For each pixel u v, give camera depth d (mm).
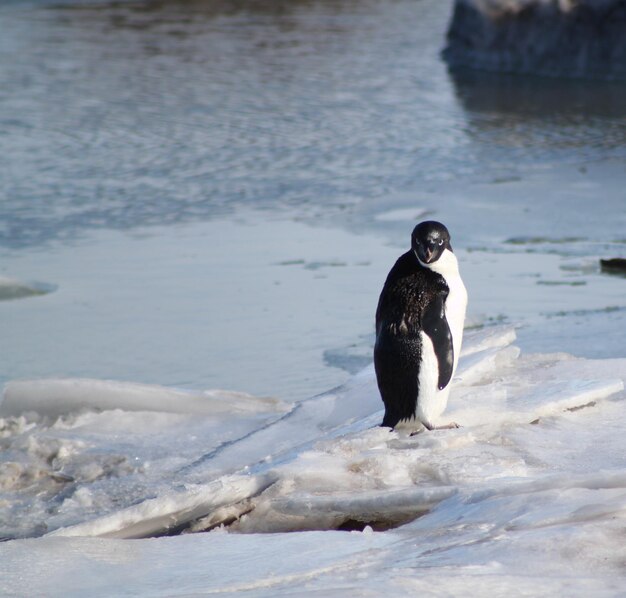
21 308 16109
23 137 29656
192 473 8586
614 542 5910
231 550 6422
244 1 66625
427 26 55250
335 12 62188
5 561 6301
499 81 39344
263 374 13086
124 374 13203
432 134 30172
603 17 39188
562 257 18703
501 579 5492
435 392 7957
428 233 7738
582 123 31344
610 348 13180
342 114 33125
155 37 50844
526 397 9023
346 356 13664
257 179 25109
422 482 7465
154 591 5805
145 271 18094
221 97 35906
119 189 24094
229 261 18609
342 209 22438
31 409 10695
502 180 24797
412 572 5695
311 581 5734
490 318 15109
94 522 7160
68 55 45156
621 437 8250
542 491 6742
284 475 7555
